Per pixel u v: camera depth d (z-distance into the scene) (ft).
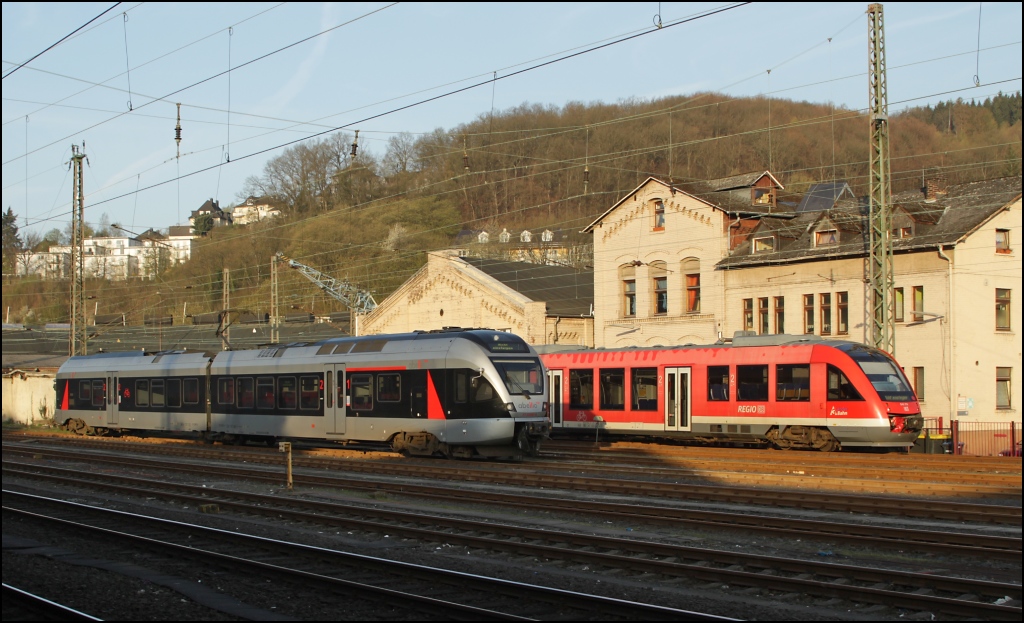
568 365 114.01
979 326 122.21
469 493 63.72
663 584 37.50
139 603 35.24
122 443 119.14
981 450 120.26
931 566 40.45
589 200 219.61
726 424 99.66
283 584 37.60
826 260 132.46
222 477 81.25
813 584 34.81
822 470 77.10
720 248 145.28
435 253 175.73
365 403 95.25
